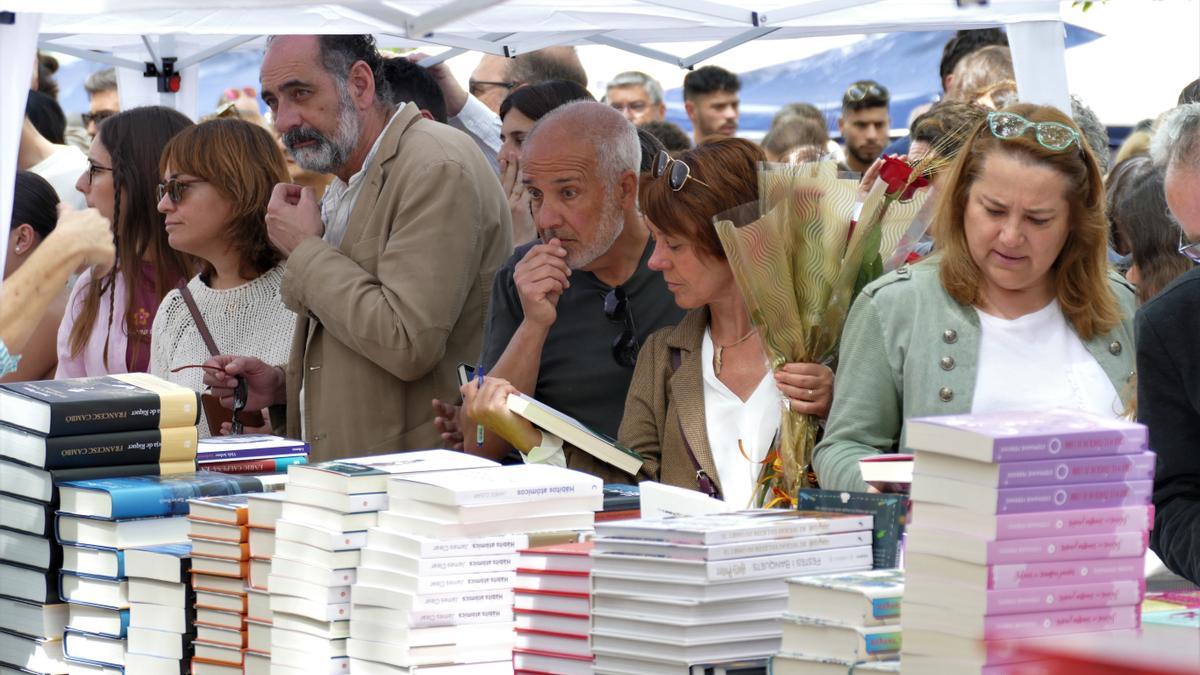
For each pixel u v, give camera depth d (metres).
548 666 2.89
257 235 5.17
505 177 6.39
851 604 2.34
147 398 3.97
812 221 3.58
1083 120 5.68
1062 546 2.15
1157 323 2.99
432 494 3.15
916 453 2.24
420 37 3.22
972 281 3.24
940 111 4.35
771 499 3.59
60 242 4.33
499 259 4.95
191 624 3.62
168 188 5.09
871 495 2.83
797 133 8.00
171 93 7.96
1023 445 2.12
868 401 3.31
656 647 2.63
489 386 3.98
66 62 12.67
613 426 4.34
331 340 4.78
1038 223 3.06
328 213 5.09
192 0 3.23
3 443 3.93
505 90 8.20
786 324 3.57
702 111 9.51
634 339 4.36
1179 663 1.32
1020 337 3.22
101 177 5.61
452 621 3.09
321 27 4.91
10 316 4.23
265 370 4.94
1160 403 3.00
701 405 3.80
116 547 3.69
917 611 2.22
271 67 4.81
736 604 2.62
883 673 2.24
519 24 6.20
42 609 3.85
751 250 3.54
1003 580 2.12
